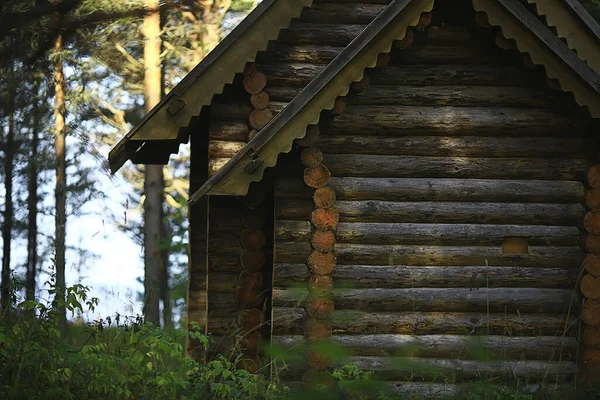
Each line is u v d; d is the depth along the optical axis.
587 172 11.19
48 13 7.24
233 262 12.84
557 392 10.68
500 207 11.23
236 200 12.88
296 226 11.16
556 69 10.81
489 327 11.07
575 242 11.29
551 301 11.16
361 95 11.20
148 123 12.88
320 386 10.30
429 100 11.27
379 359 10.85
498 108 11.34
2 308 9.72
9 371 8.72
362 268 11.02
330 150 11.13
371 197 11.11
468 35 11.35
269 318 12.37
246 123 13.12
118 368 9.00
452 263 11.12
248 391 9.79
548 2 12.28
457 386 10.66
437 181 11.20
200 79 12.74
